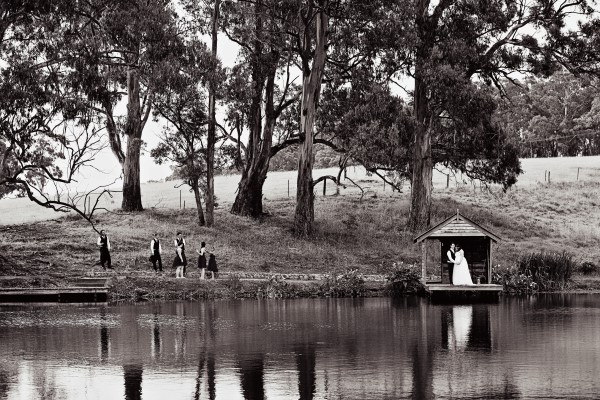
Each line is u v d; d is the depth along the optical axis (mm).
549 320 38125
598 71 70750
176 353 29391
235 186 99938
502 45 71188
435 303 47219
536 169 107125
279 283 52438
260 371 26094
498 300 48844
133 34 59625
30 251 60812
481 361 27547
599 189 92875
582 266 63906
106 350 30078
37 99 52406
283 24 67750
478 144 71188
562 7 69812
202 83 64375
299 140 71750
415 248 69250
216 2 69500
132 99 74125
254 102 72812
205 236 67250
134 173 75750
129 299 49938
